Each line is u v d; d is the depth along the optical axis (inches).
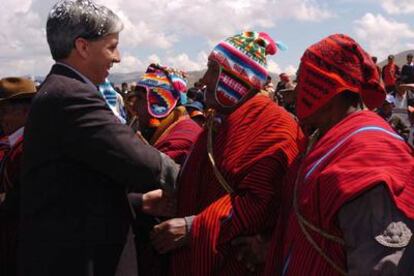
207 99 109.3
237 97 106.2
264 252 101.1
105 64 93.2
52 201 89.3
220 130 106.2
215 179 105.3
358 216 65.4
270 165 99.0
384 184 64.1
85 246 89.4
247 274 103.4
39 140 89.7
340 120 77.1
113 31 93.0
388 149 68.2
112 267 92.0
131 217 98.1
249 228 98.2
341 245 69.8
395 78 589.6
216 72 107.4
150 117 140.9
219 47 107.3
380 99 77.3
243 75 105.4
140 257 122.2
